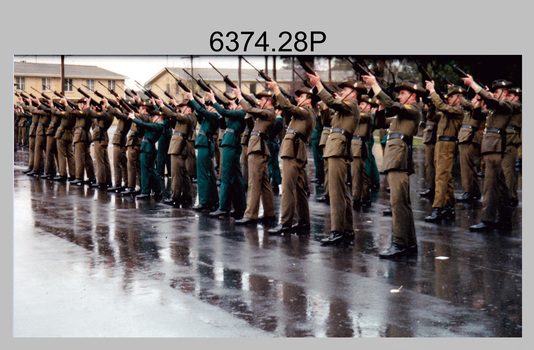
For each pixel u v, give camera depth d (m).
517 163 16.28
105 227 9.72
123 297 6.31
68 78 35.16
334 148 8.38
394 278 6.84
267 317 5.73
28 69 34.25
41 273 7.16
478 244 8.32
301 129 9.11
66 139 15.73
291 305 6.03
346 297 6.23
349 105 8.33
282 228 9.14
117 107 13.52
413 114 7.85
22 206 11.84
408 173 7.84
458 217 10.20
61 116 15.70
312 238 8.83
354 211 10.87
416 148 23.30
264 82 9.77
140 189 13.46
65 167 15.82
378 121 8.84
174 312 5.88
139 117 13.12
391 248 7.80
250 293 6.39
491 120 9.08
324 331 5.39
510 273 6.98
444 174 9.96
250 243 8.55
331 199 8.48
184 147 11.89
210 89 10.49
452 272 7.04
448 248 8.12
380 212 10.76
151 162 12.74
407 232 7.83
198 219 10.37
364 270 7.16
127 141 13.59
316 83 8.27
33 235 9.16
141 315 5.82
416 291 6.39
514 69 16.72
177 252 8.09
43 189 14.30
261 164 9.89
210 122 11.23
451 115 9.84
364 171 11.32
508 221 9.29
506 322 5.55
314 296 6.27
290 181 9.10
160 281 6.82
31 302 6.19
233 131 10.52
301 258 7.72
